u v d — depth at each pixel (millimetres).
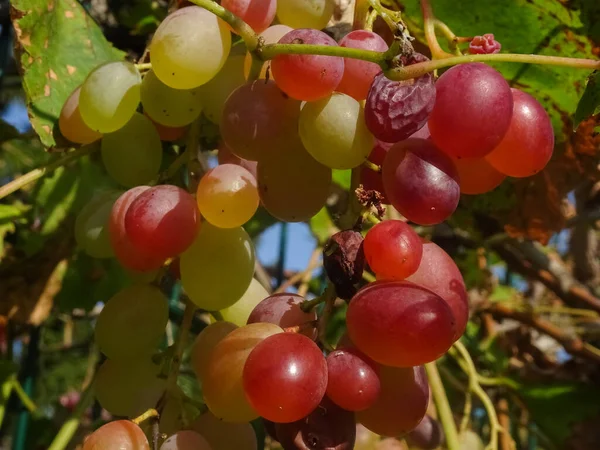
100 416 347
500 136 144
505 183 275
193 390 308
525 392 347
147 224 164
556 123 257
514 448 286
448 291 154
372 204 156
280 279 364
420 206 145
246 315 199
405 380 155
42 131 209
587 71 241
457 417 331
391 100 140
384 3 243
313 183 172
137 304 185
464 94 141
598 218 383
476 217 293
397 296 138
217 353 156
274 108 165
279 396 132
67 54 226
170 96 192
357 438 210
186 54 171
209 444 166
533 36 242
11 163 446
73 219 281
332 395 143
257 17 178
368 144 159
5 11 317
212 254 181
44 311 270
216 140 224
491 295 389
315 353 138
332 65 151
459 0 238
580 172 263
